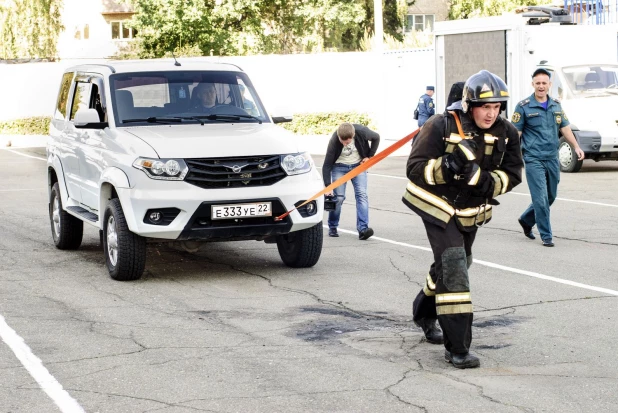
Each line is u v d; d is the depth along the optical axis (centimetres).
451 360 674
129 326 812
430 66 3123
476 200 668
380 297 918
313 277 1023
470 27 2362
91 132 1098
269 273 1050
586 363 679
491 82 638
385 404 593
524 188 1878
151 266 1102
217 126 1071
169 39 4197
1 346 750
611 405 584
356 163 1281
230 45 4191
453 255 662
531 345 730
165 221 973
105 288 980
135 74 1113
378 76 3275
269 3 4400
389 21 5078
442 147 658
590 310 848
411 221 1469
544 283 973
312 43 4500
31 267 1105
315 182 1023
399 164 2533
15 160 2928
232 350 730
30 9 4541
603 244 1213
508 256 1138
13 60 4122
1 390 635
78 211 1140
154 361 702
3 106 4112
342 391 621
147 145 987
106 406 600
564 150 2102
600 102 2077
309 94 3891
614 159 2123
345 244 1249
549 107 1199
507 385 628
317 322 820
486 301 891
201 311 867
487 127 650
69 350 736
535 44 2228
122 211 996
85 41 5141
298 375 659
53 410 593
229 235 984
